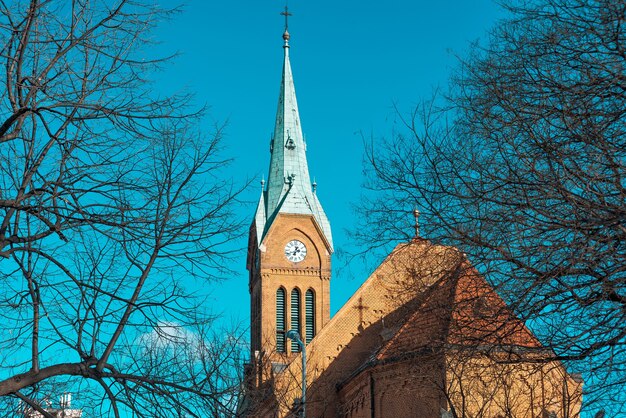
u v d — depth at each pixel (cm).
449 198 1928
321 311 8412
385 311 6159
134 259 1695
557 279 1728
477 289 1959
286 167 8888
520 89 1811
